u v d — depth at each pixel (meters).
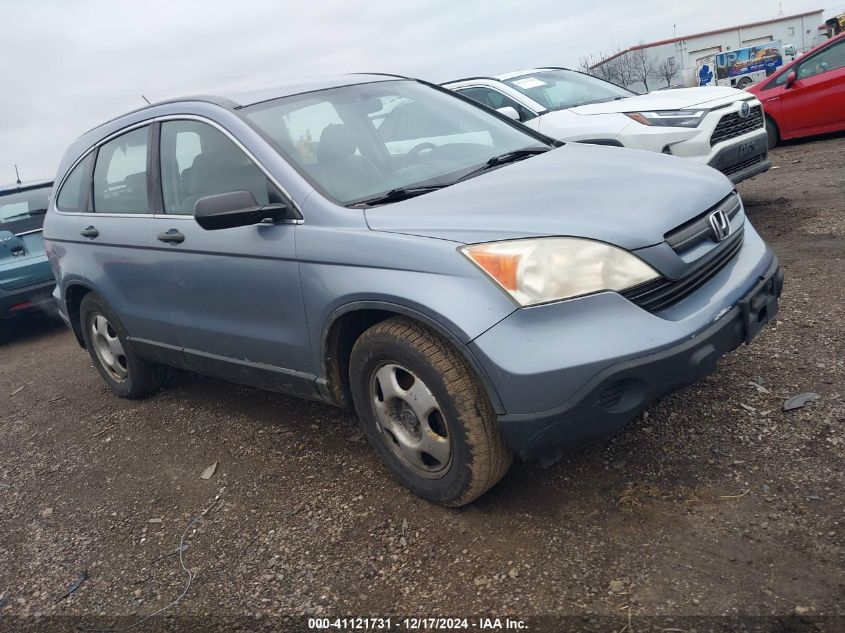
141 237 4.09
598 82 8.29
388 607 2.56
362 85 4.09
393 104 3.98
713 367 2.68
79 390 5.70
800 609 2.17
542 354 2.48
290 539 3.08
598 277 2.54
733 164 6.44
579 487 2.99
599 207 2.78
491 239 2.64
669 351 2.52
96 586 3.04
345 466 3.58
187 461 4.01
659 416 3.40
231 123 3.60
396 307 2.78
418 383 2.85
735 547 2.48
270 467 3.74
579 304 2.51
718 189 3.17
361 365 3.04
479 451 2.72
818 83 10.41
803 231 6.02
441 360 2.71
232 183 3.54
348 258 2.95
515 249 2.58
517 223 2.68
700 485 2.86
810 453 2.92
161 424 4.59
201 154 3.75
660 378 2.53
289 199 3.26
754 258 3.11
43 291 7.79
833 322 4.07
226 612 2.71
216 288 3.65
